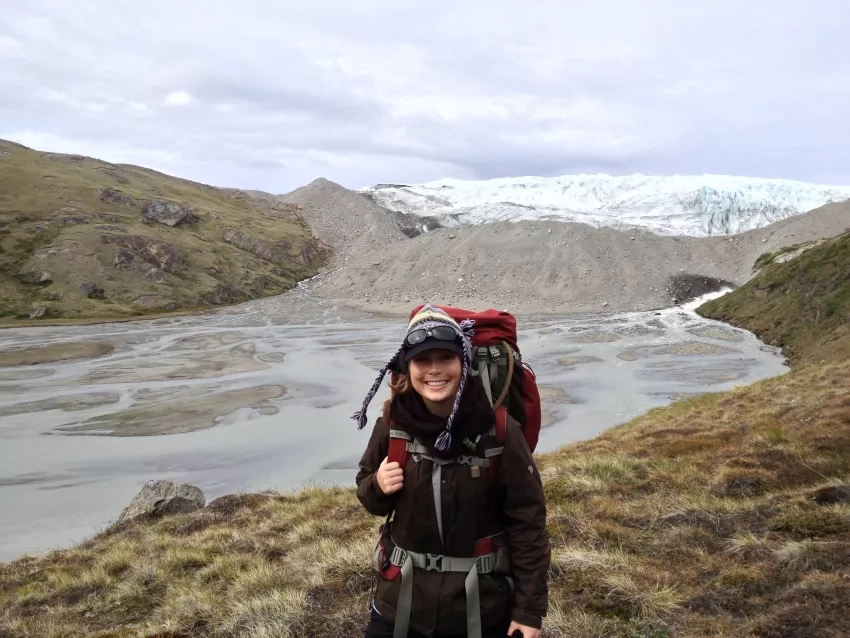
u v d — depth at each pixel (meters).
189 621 6.10
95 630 6.70
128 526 12.48
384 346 54.09
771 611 4.68
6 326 70.12
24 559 11.84
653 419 21.53
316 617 5.66
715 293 93.50
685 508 7.41
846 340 35.22
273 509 11.41
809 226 108.94
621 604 5.15
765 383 22.36
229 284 103.06
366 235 147.25
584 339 56.00
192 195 151.38
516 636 2.83
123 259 93.69
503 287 97.44
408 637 2.73
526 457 2.62
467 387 2.54
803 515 6.44
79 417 30.25
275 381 39.00
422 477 2.57
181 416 30.25
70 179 121.62
